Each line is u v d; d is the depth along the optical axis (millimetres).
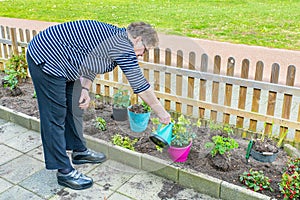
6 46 4586
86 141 2633
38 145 2887
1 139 2986
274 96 2875
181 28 8344
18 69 4215
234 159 2523
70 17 10297
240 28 8367
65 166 2299
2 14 10938
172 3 13398
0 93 3799
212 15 10375
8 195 2246
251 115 2984
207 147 2469
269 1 13461
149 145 2480
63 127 2234
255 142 2652
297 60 5551
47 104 2105
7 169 2535
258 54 5938
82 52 1956
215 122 2770
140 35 1876
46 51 1981
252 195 2074
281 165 2471
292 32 7812
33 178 2430
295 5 12180
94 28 1936
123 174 2479
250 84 2945
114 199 2215
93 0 14461
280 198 2088
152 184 2369
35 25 9055
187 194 2264
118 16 10344
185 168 2357
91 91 2504
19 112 3273
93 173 2496
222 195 2193
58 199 2213
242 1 13609
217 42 6836
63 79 2061
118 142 2588
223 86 2877
